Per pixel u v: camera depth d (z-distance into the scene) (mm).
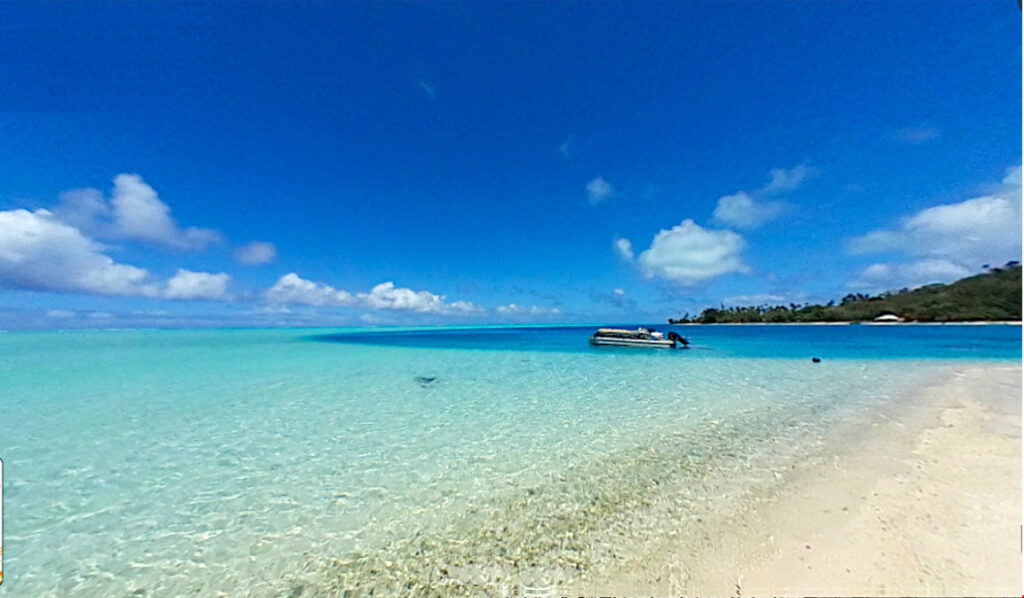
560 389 9648
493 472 4648
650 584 2625
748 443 5285
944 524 3002
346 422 6898
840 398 7859
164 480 4582
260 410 7801
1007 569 2457
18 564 3102
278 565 3051
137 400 8789
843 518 3217
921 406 6918
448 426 6574
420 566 2967
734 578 2613
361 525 3566
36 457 5332
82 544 3361
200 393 9523
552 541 3191
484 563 2961
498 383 10672
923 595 2312
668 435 5773
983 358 14312
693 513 3482
